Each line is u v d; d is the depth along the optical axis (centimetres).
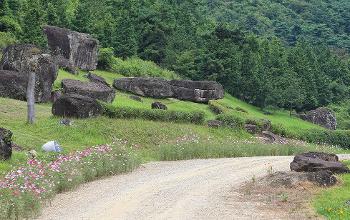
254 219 1327
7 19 5509
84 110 3092
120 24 6594
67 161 1862
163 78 5597
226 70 6769
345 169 1980
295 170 1975
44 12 6038
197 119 3725
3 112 3016
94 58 5338
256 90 6756
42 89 3553
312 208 1447
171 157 2623
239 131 3862
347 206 1437
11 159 2020
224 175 2066
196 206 1484
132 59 6394
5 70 3581
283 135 4391
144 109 3466
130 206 1475
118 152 2234
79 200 1558
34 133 2706
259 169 2230
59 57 4909
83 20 6325
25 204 1355
